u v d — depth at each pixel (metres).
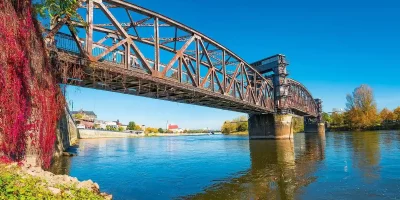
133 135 177.62
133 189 17.73
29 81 13.38
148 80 26.11
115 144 74.31
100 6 22.27
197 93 34.66
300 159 30.23
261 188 17.17
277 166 25.81
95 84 26.08
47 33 16.75
